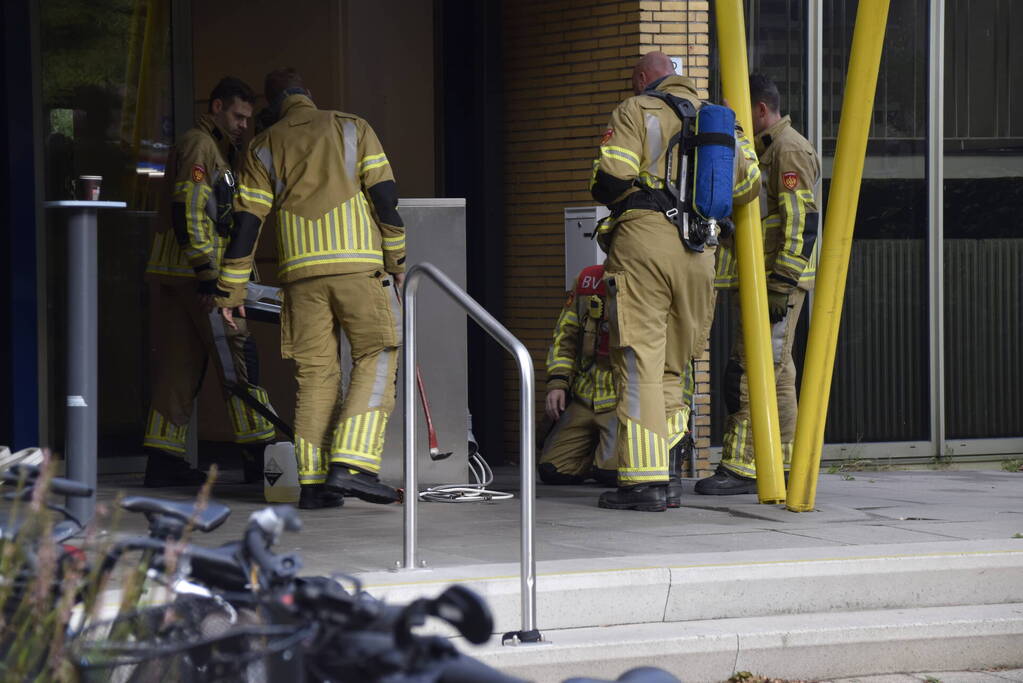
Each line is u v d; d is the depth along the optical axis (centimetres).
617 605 1431
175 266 2180
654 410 1934
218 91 2209
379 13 2692
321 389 1934
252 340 2228
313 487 1928
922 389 2944
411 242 2177
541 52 2611
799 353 2859
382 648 591
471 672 586
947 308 2961
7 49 2336
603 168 1895
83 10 2405
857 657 1441
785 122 2158
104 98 2425
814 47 2800
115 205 1452
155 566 685
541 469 2356
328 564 1490
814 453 1948
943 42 2925
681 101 1923
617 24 2502
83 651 605
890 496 2231
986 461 2988
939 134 2923
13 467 792
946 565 1568
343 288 1891
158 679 585
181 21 2475
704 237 1895
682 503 2047
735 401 2175
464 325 2183
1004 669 1490
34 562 724
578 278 2328
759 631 1409
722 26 2006
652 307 1922
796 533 1758
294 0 2775
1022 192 2984
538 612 1397
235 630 580
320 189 1898
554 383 2339
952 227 2953
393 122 2689
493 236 2659
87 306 1447
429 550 1603
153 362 2470
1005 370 3000
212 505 757
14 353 2355
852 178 1948
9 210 2347
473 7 2650
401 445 2188
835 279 1953
